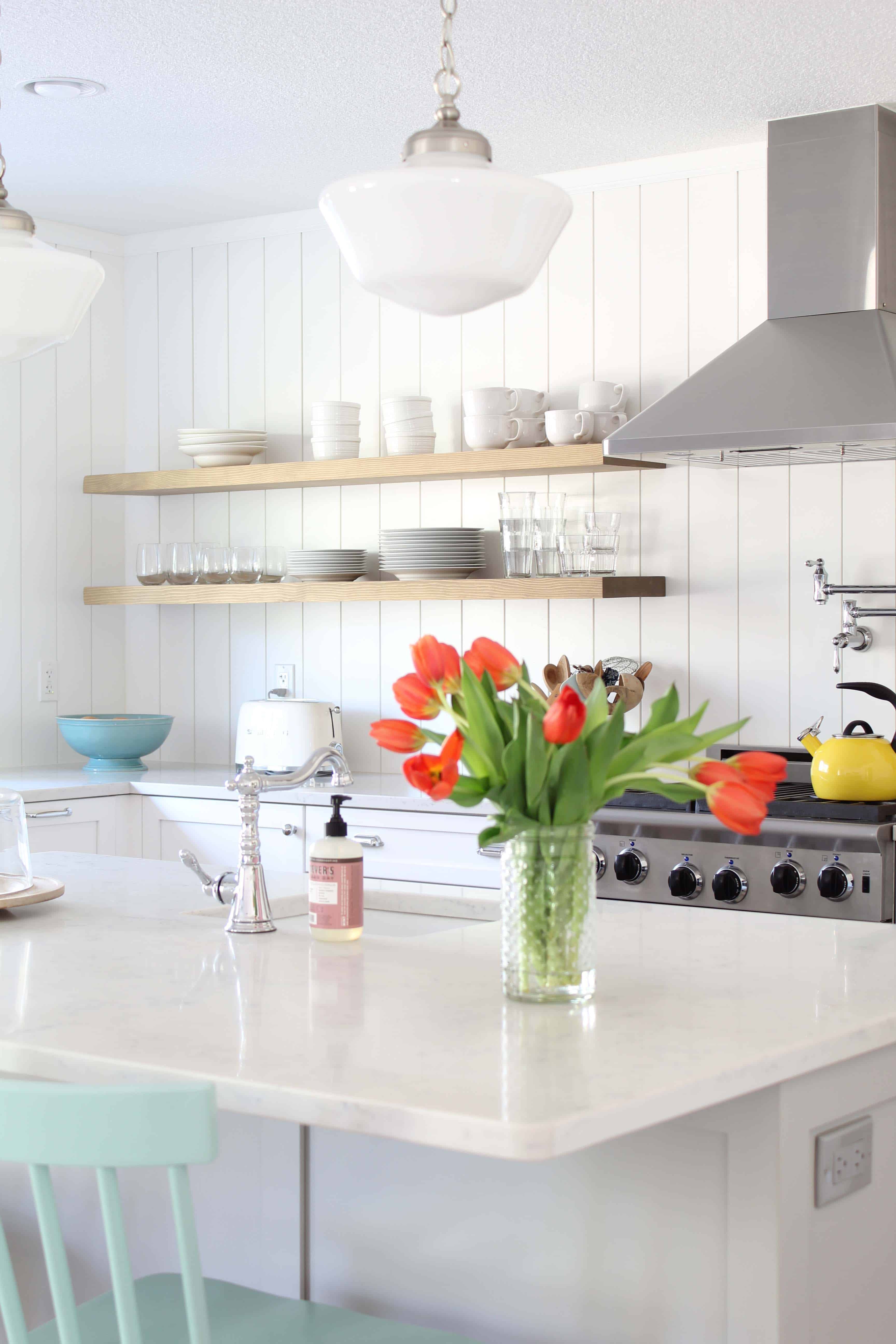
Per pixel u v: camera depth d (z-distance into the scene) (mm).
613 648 4043
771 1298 1370
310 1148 1704
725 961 1790
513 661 1555
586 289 4090
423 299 1613
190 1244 1143
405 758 4406
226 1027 1459
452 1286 1595
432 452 4195
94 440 4891
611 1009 1527
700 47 3104
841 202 3488
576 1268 1504
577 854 1547
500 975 1716
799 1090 1403
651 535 3975
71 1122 1125
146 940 1957
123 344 4945
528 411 4043
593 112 3541
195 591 4449
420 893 2473
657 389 3986
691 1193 1430
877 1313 1559
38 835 3988
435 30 3010
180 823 4180
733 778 1446
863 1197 1522
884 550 3654
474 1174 1575
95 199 4410
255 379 4707
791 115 3551
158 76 3311
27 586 4691
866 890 2861
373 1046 1380
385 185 1483
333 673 4562
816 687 3746
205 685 4836
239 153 3916
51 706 4766
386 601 4367
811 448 3396
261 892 2025
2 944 1921
